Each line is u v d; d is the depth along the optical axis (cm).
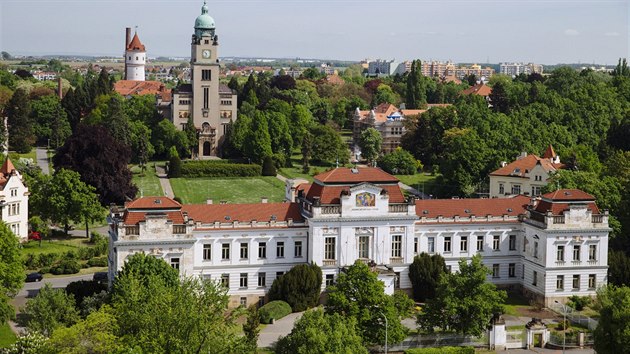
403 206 16150
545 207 16400
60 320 12938
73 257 18925
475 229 16738
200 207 15762
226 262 15600
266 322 14712
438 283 14162
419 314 13912
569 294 16275
